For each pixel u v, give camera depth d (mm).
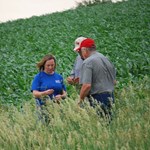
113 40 25953
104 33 30234
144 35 27719
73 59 21188
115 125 6551
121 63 18188
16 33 38812
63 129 6621
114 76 8039
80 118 6703
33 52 26719
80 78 7816
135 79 15484
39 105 8086
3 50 29797
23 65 20453
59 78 8727
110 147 5586
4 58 25312
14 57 25000
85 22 38031
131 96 7719
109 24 34000
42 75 8594
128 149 5262
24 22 46188
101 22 36406
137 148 5402
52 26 39688
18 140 6418
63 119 7070
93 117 6797
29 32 37812
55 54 24062
